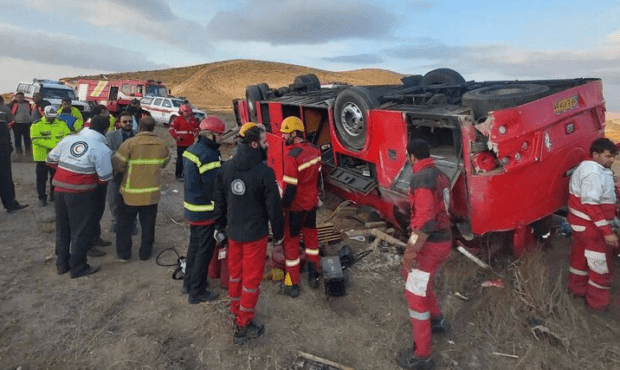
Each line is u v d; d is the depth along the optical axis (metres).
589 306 3.96
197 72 78.50
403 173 4.84
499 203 4.05
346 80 77.06
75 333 3.72
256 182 3.45
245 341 3.57
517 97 4.07
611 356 3.34
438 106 4.66
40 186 7.21
